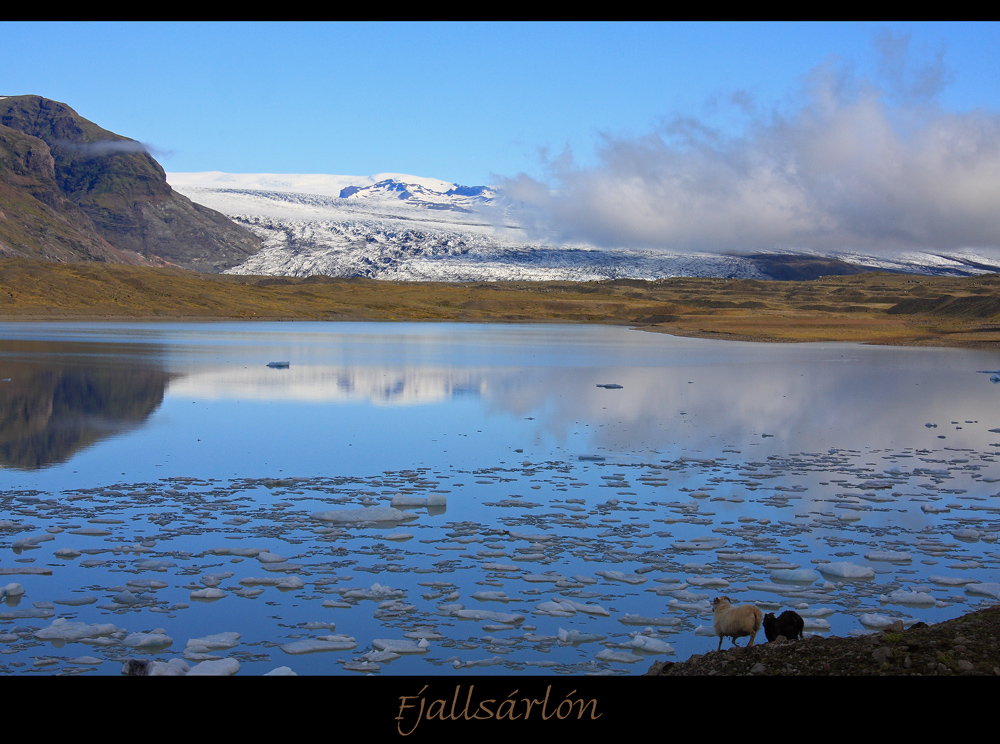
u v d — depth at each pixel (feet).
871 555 45.65
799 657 26.50
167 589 39.86
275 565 43.32
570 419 98.32
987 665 24.75
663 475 67.46
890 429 93.04
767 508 56.90
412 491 61.00
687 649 33.42
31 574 41.70
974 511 56.18
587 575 42.70
